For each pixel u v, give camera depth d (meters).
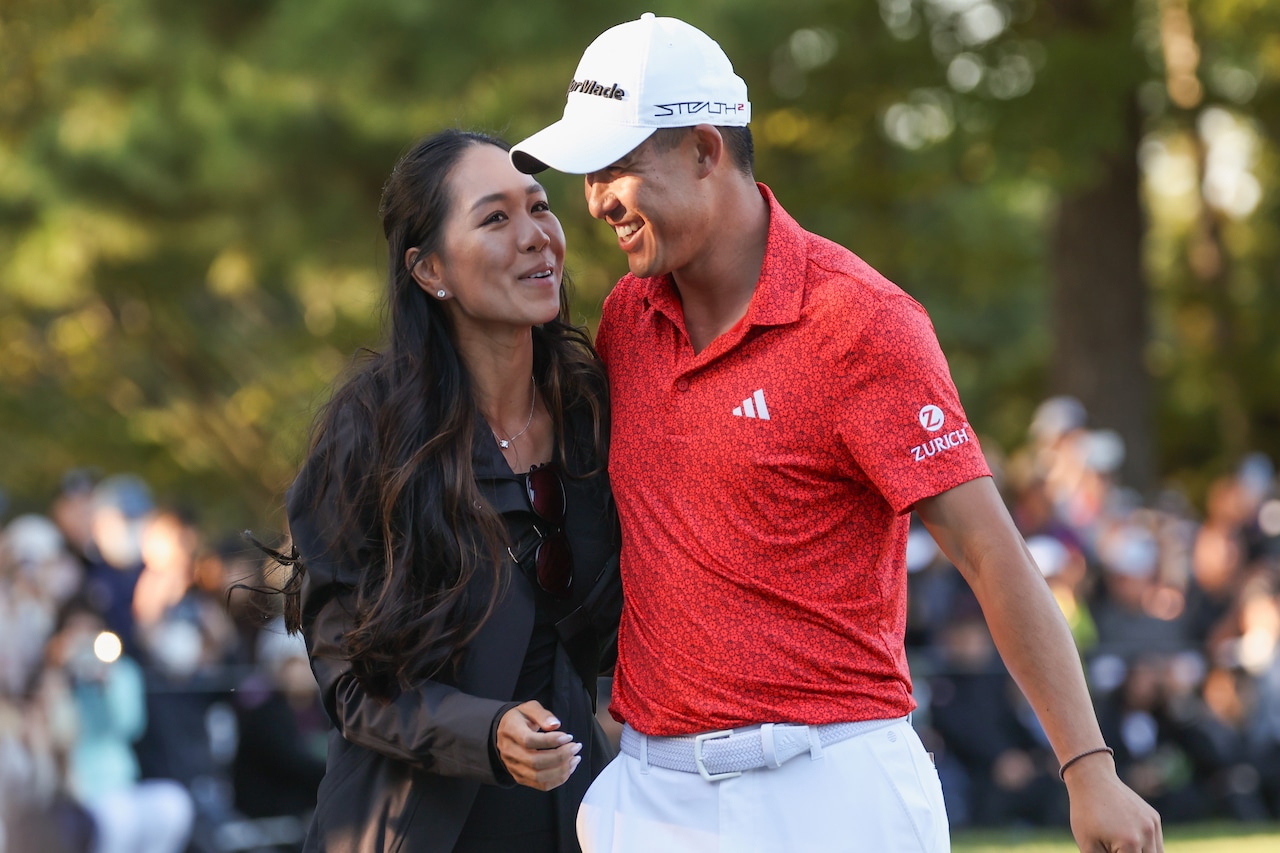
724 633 5.64
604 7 19.45
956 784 15.59
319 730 14.34
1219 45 28.45
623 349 6.14
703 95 5.68
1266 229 42.16
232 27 22.16
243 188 22.61
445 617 5.96
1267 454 41.41
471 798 6.11
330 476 6.07
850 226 29.75
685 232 5.70
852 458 5.55
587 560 6.28
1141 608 17.25
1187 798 16.67
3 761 12.09
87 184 24.09
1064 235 27.41
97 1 25.80
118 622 14.30
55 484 36.53
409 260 6.26
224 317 36.47
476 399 6.35
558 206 21.48
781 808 5.61
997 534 5.40
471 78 19.80
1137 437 27.00
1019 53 24.62
